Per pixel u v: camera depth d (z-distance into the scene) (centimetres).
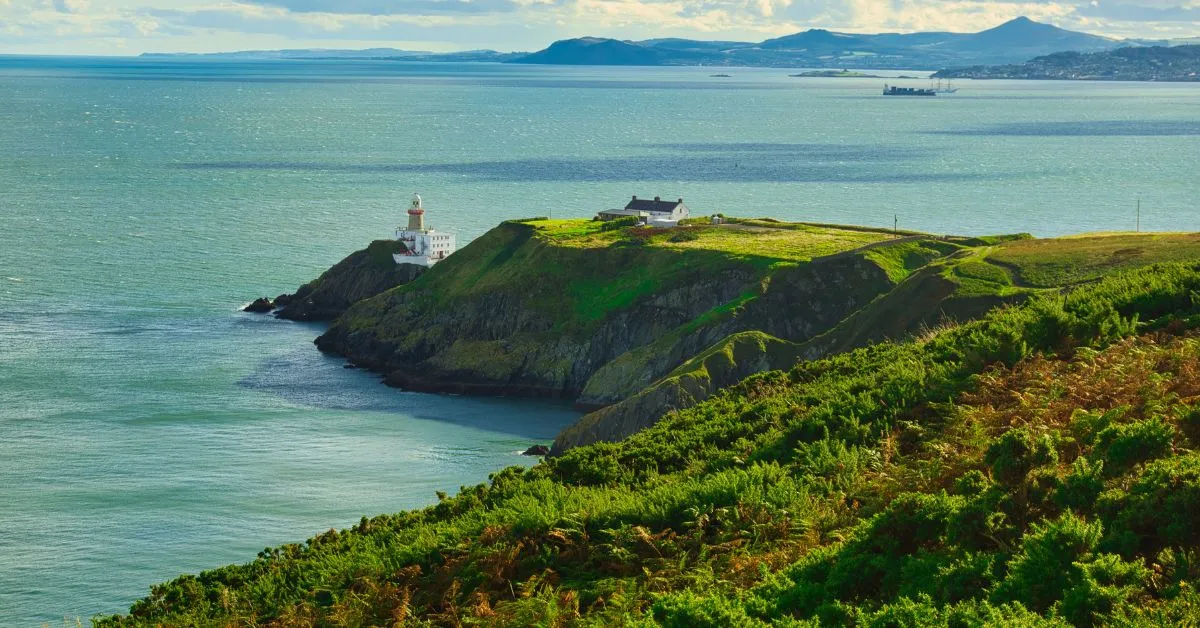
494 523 5038
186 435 10925
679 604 3325
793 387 6856
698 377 11331
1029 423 4338
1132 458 3725
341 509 9062
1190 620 2738
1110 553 3114
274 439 10925
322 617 4647
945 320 11056
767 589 3606
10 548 8200
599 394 12769
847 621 3309
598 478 5816
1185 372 4509
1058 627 2811
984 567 3306
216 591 5488
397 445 10900
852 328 12106
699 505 4712
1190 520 3189
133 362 13412
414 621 4384
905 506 3709
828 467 4878
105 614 7244
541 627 3928
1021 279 11844
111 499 9188
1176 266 6738
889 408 5456
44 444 10506
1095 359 5069
